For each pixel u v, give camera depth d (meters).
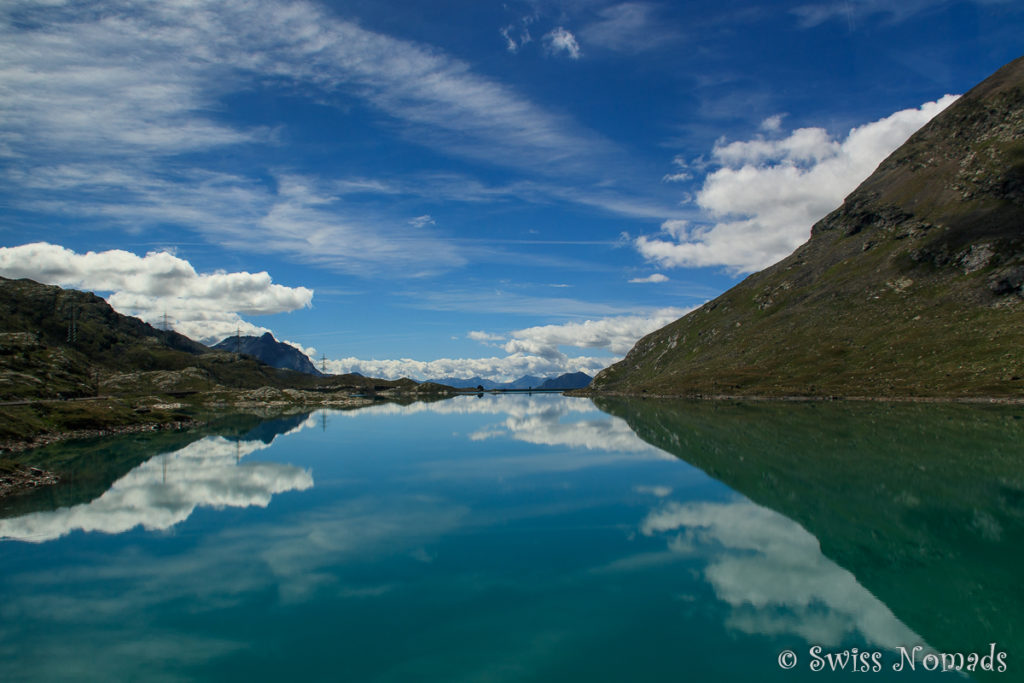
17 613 22.56
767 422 86.62
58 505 39.97
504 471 52.41
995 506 35.03
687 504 38.34
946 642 19.30
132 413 105.31
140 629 21.14
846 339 174.25
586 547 29.94
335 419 121.12
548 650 19.20
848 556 27.50
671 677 17.44
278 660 18.80
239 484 47.19
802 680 17.03
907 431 67.75
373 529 33.75
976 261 171.75
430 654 19.06
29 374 168.50
